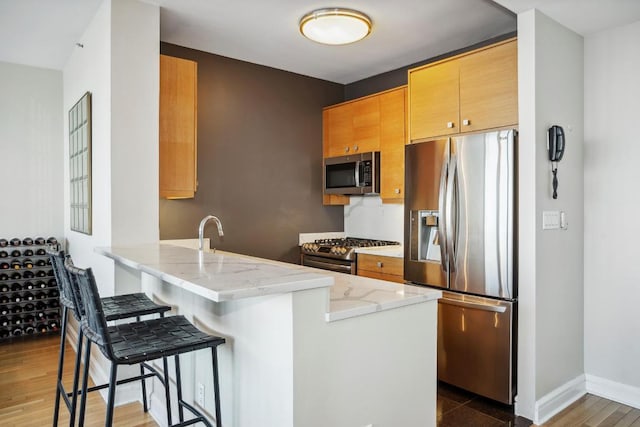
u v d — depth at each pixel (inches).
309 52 152.0
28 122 166.2
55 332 169.8
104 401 106.9
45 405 105.3
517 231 103.0
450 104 121.7
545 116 102.6
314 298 59.4
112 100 105.5
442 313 116.4
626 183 109.5
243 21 124.9
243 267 70.4
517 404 102.5
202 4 113.4
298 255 179.2
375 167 158.6
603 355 114.0
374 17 122.2
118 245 106.2
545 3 96.9
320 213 186.2
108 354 59.3
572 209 112.3
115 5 105.9
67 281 77.9
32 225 167.5
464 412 103.7
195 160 125.5
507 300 103.6
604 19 105.6
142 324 76.0
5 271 159.2
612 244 112.1
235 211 161.3
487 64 112.7
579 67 115.0
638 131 107.3
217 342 68.2
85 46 130.4
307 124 181.2
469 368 110.6
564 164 109.0
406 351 71.2
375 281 85.5
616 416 102.3
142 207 110.0
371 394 66.3
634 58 107.7
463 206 111.0
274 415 61.4
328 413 61.1
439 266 117.3
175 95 122.0
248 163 164.2
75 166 143.4
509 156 102.2
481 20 124.4
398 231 170.9
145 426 95.8
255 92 165.2
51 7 113.8
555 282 106.1
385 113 155.8
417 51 150.4
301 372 58.2
